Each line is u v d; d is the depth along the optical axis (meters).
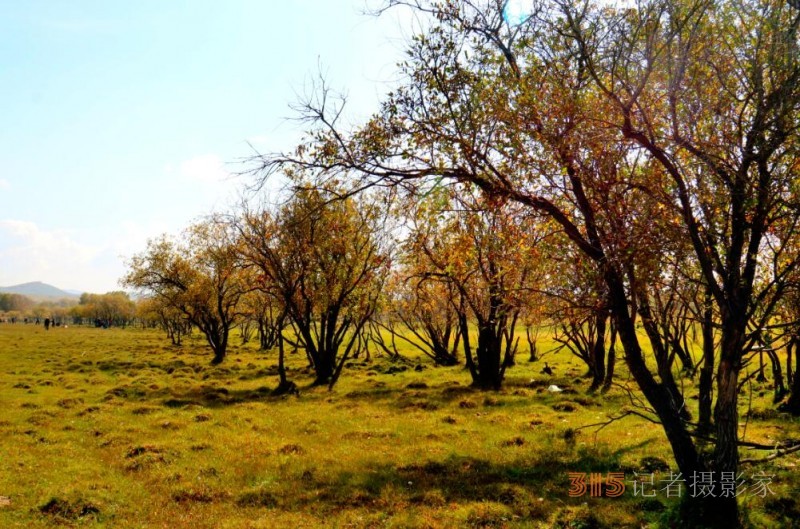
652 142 10.16
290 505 11.98
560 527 10.43
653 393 11.19
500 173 11.72
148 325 142.38
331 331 34.09
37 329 109.38
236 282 45.22
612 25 10.70
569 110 10.57
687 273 11.02
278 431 19.30
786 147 9.75
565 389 26.77
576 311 12.37
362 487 13.03
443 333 46.41
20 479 13.41
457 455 15.66
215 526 10.80
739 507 10.65
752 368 32.75
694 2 10.03
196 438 17.92
